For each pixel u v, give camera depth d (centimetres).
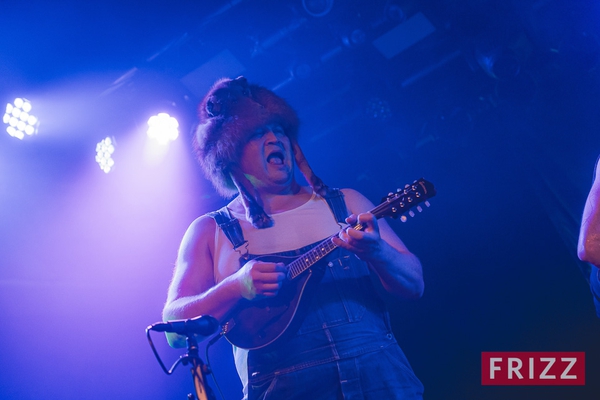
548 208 534
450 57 641
